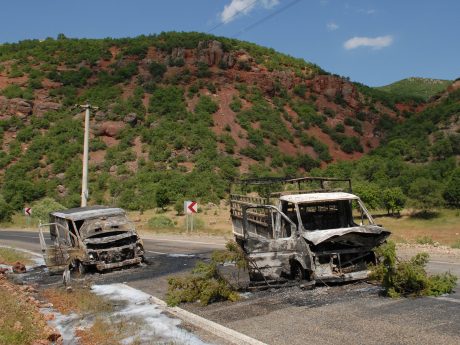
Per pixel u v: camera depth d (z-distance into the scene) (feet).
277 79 469.98
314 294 28.12
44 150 281.74
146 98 372.99
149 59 444.14
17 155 278.46
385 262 27.30
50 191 223.92
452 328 19.92
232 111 382.22
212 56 456.04
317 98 474.08
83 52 465.47
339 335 20.27
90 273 44.37
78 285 38.50
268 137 353.10
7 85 390.63
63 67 437.99
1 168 266.77
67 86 389.80
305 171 322.34
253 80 444.55
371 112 484.74
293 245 31.01
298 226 31.78
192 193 191.83
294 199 33.81
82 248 43.70
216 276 29.60
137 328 23.61
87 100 358.84
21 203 209.97
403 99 530.68
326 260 30.27
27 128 311.06
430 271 34.35
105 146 287.89
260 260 30.86
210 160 273.33
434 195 140.97
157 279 38.60
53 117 332.19
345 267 30.50
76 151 273.54
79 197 200.13
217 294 28.94
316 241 28.68
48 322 26.68
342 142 397.60
